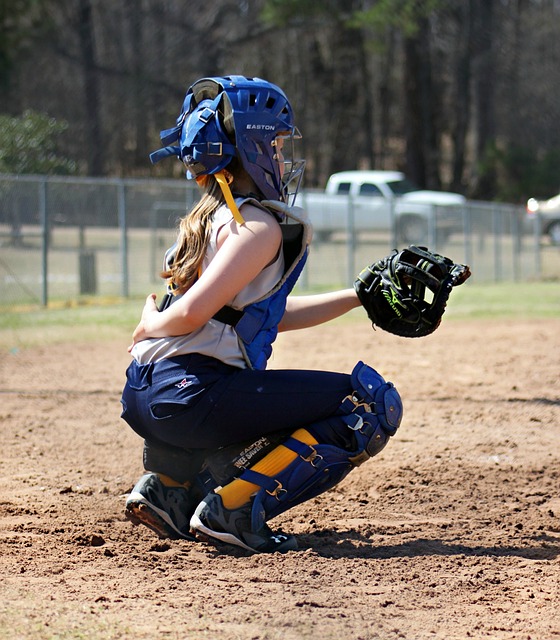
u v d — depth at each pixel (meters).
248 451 10.14
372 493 13.38
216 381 9.61
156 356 9.77
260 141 9.64
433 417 18.70
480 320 36.97
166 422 9.70
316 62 123.06
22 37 91.81
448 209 62.31
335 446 10.00
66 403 20.42
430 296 30.33
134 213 49.34
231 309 9.64
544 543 11.01
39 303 42.06
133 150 111.81
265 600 8.77
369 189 82.62
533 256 68.88
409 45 112.88
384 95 156.88
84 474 14.40
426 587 9.35
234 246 9.39
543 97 132.75
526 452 15.94
